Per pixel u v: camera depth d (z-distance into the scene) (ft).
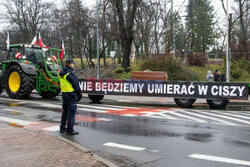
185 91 38.68
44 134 19.65
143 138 19.77
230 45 86.02
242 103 45.75
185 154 15.98
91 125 24.39
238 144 18.33
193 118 28.91
